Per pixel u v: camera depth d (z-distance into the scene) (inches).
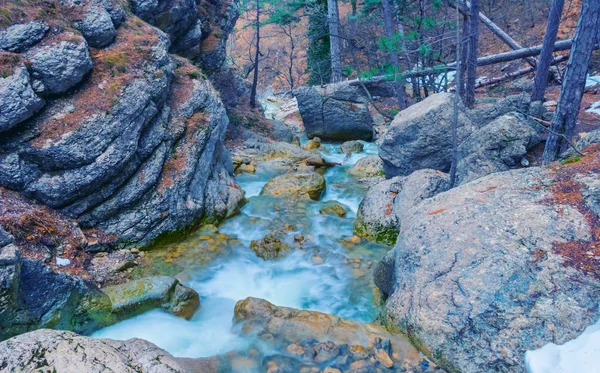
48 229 206.5
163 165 276.8
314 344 163.8
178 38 483.5
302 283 230.7
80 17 272.2
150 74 287.0
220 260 249.8
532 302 135.9
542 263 144.1
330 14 767.1
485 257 155.0
